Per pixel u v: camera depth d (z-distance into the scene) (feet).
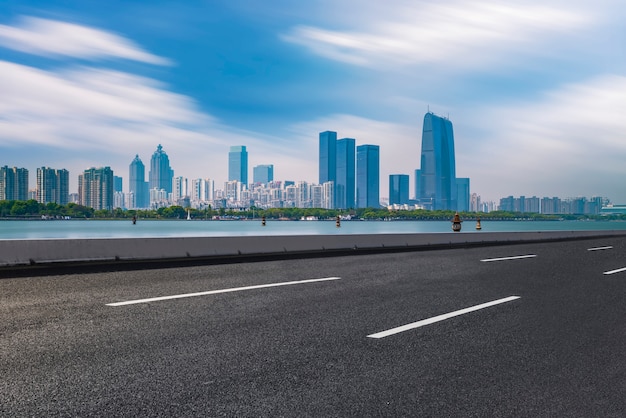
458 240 86.43
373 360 15.56
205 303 24.07
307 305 24.09
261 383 13.24
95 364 14.46
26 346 16.16
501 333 19.69
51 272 35.86
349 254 57.31
